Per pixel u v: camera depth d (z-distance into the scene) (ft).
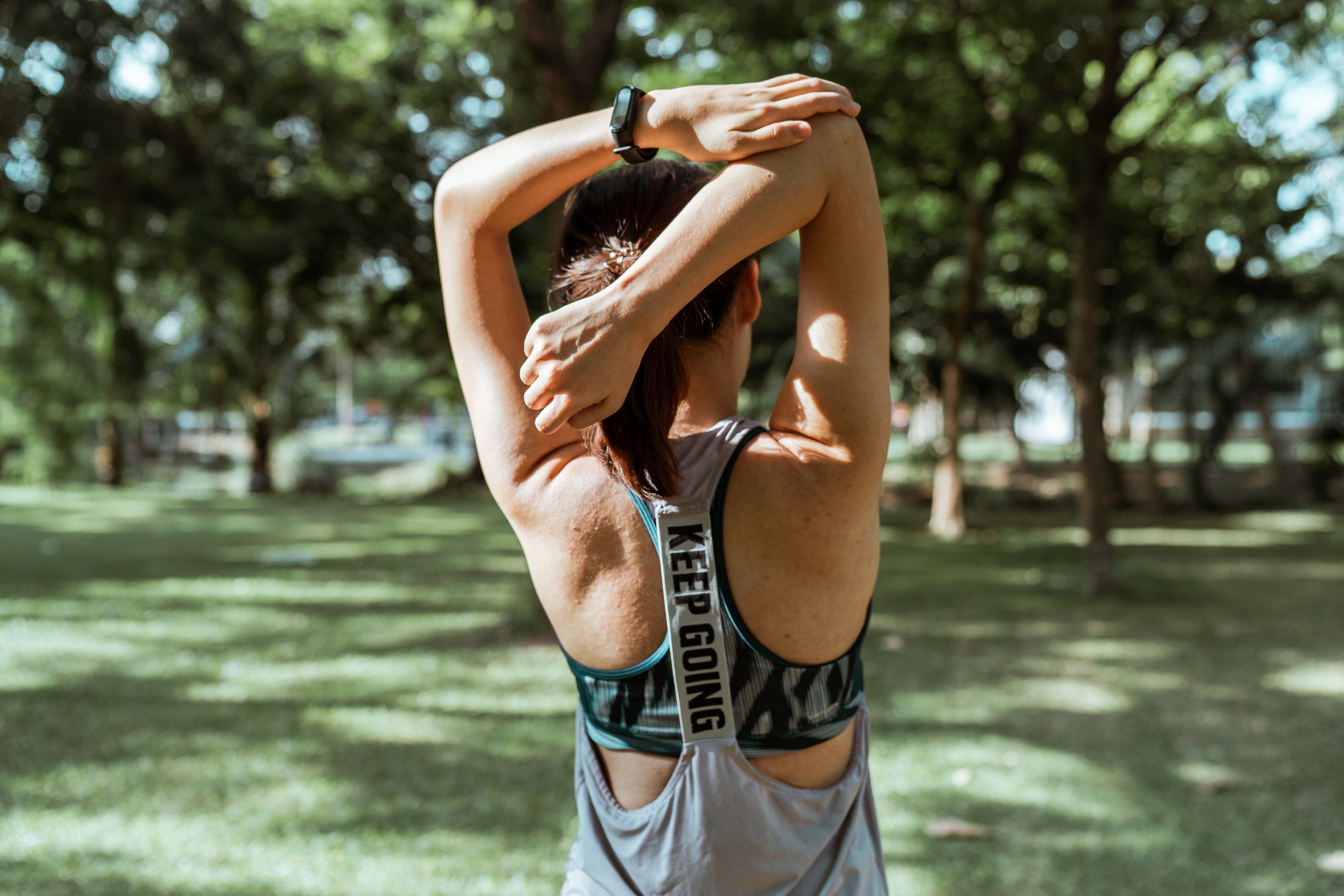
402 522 53.83
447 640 22.45
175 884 10.18
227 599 28.04
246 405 79.56
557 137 3.30
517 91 24.16
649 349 2.89
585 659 3.22
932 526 49.21
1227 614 26.50
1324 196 34.24
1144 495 64.18
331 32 54.19
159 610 26.11
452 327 3.53
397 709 16.80
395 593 29.43
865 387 3.01
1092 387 30.09
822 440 3.02
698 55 33.40
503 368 3.42
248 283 39.52
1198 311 49.75
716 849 3.02
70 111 30.81
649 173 3.42
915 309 54.13
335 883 10.27
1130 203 41.29
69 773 13.48
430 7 44.42
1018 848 11.28
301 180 41.88
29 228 35.63
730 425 3.16
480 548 41.42
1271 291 47.44
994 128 35.83
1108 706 17.34
